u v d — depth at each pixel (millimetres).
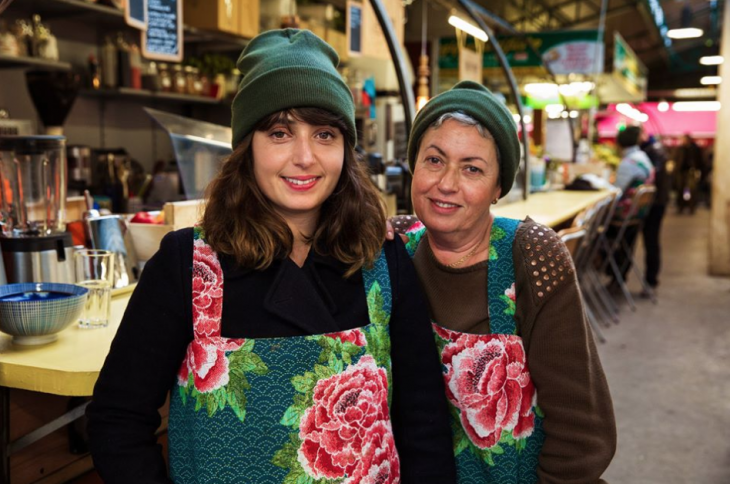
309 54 1114
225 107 5871
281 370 1059
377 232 1204
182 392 1084
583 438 1259
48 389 1282
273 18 5125
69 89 3600
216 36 4883
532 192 5977
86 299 1508
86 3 4094
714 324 5402
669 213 16016
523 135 5141
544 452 1305
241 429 1039
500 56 4980
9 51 3652
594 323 5168
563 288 1265
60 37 4602
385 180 3205
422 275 1369
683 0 13203
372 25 3471
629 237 6410
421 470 1208
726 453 3109
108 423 1058
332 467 1068
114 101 5180
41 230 1761
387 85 6059
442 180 1267
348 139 1186
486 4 9688
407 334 1220
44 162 1778
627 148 6207
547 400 1285
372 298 1164
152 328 1067
